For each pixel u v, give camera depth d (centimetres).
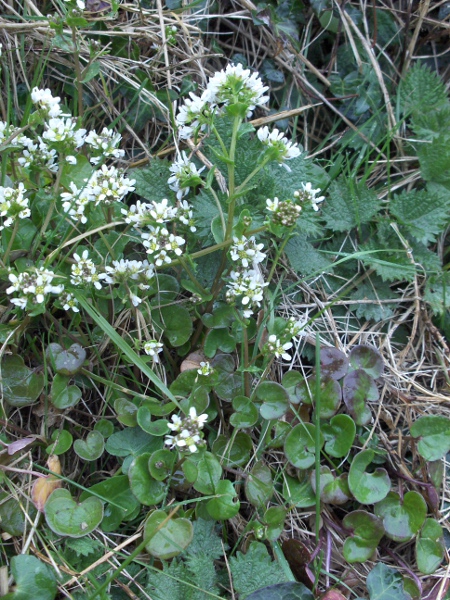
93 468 29
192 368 29
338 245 37
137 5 38
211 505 26
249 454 29
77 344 28
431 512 30
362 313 35
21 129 28
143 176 33
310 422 31
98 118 37
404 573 29
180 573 25
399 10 42
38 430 29
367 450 29
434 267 36
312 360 33
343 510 30
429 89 40
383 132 40
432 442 30
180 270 32
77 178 30
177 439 24
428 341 35
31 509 26
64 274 29
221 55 37
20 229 30
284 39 40
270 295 31
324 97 40
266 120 38
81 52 36
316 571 26
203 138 33
